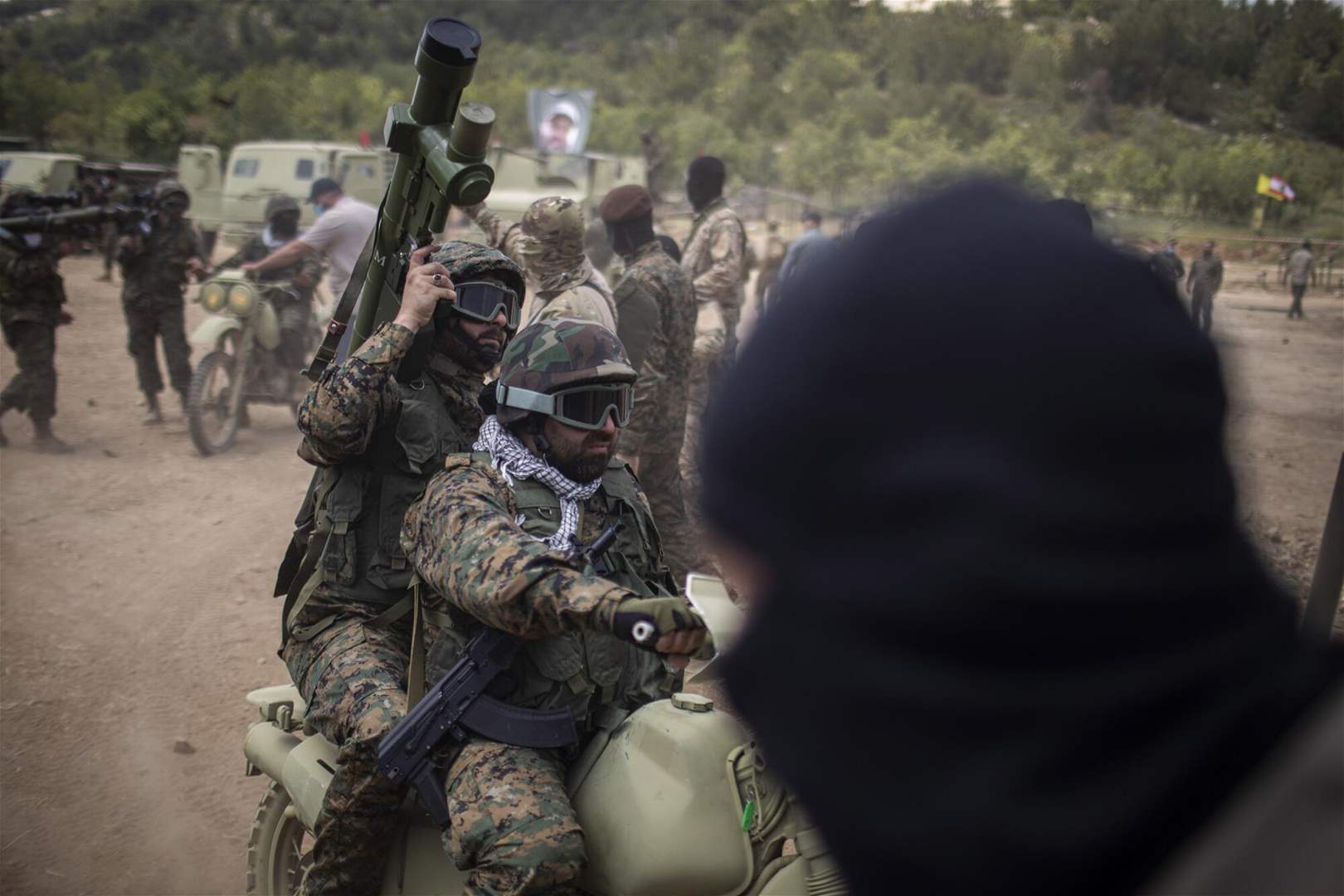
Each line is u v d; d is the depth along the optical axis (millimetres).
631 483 2303
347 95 58531
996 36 79500
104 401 9594
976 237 412
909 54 78688
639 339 4262
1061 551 377
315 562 2492
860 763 412
